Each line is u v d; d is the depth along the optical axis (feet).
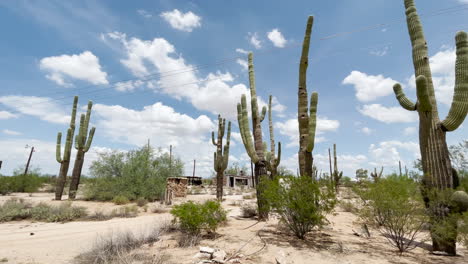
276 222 27.73
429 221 19.17
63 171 57.67
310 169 25.61
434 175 19.57
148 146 73.31
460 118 18.99
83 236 23.47
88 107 64.23
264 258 16.19
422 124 20.80
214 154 62.80
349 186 24.62
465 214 17.38
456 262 16.80
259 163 30.19
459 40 20.27
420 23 22.98
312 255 17.25
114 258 15.28
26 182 78.28
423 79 19.89
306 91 27.78
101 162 64.49
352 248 19.45
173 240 19.93
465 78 19.36
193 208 21.24
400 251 19.30
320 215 20.71
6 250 18.85
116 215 36.47
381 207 19.93
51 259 16.70
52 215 32.86
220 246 18.51
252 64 33.88
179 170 77.10
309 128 25.84
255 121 31.96
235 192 99.55
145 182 60.13
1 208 35.29
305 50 28.02
